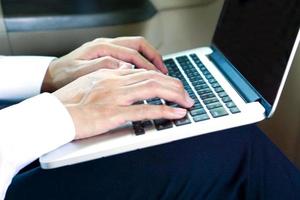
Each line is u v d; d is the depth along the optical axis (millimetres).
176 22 914
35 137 417
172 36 939
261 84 476
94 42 609
